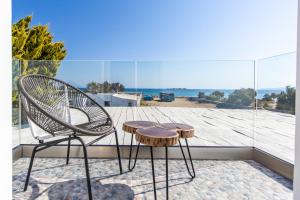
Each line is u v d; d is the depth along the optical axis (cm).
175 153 257
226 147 260
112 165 233
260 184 193
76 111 245
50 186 181
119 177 202
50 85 199
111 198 163
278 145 231
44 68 270
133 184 188
